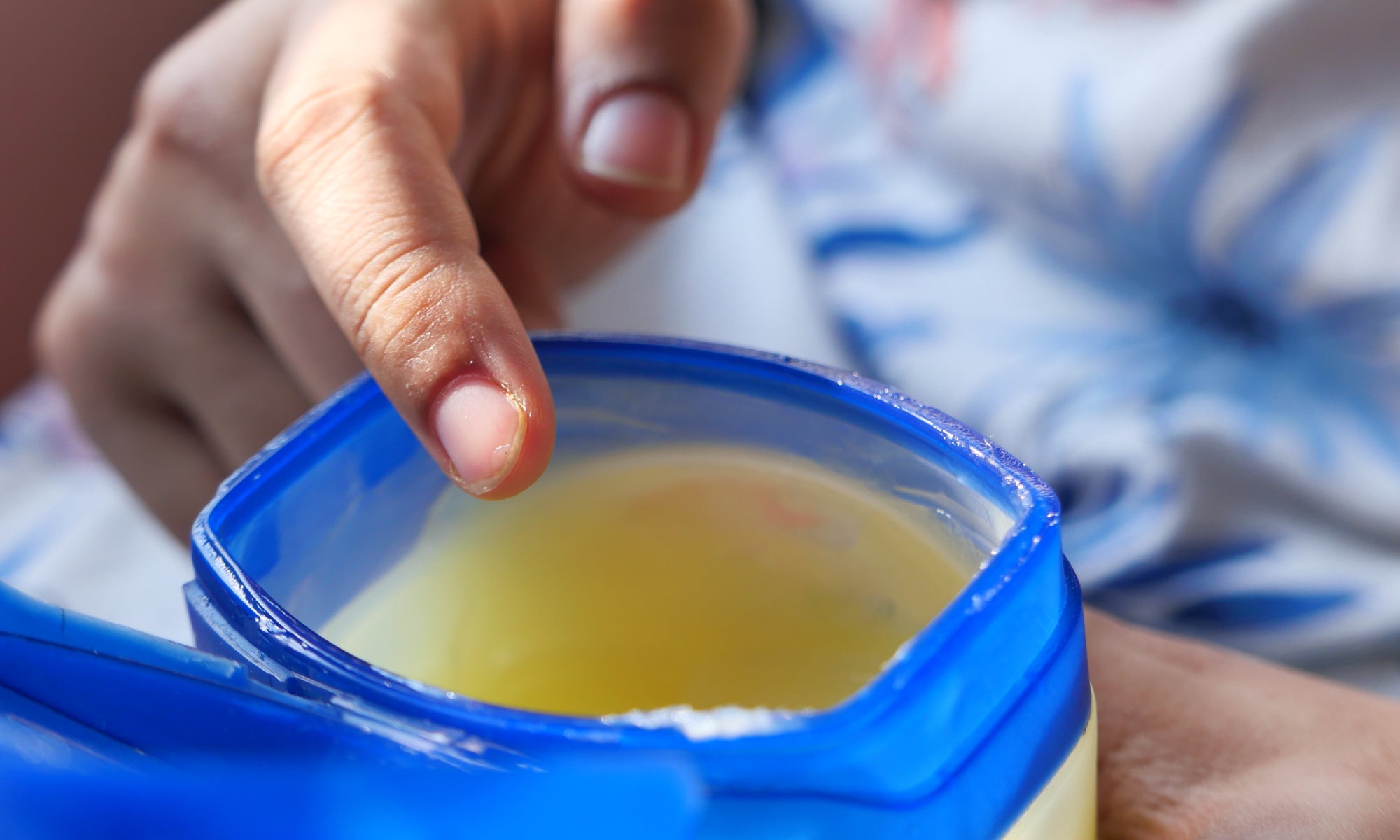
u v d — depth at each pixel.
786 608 0.22
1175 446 0.31
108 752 0.18
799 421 0.21
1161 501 0.31
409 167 0.24
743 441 0.22
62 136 0.51
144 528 0.34
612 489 0.22
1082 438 0.32
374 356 0.22
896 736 0.17
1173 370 0.33
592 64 0.29
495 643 0.22
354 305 0.23
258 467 0.20
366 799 0.15
